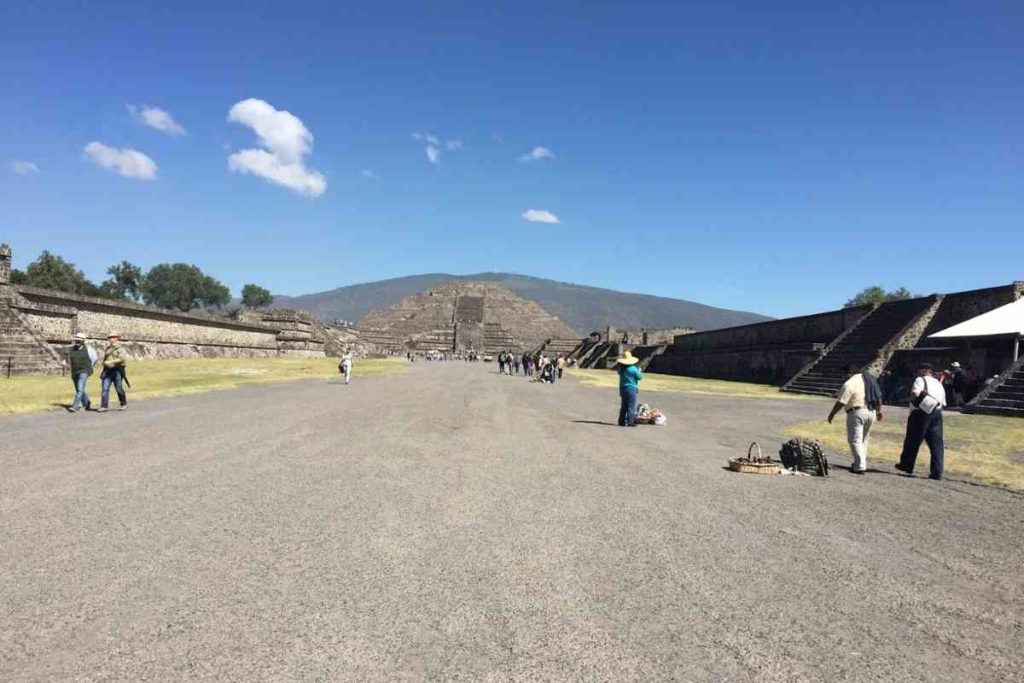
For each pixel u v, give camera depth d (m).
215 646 4.43
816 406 27.53
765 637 4.86
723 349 60.53
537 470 11.48
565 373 65.75
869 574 6.36
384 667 4.20
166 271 165.00
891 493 10.50
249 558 6.24
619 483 10.52
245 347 66.75
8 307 32.09
